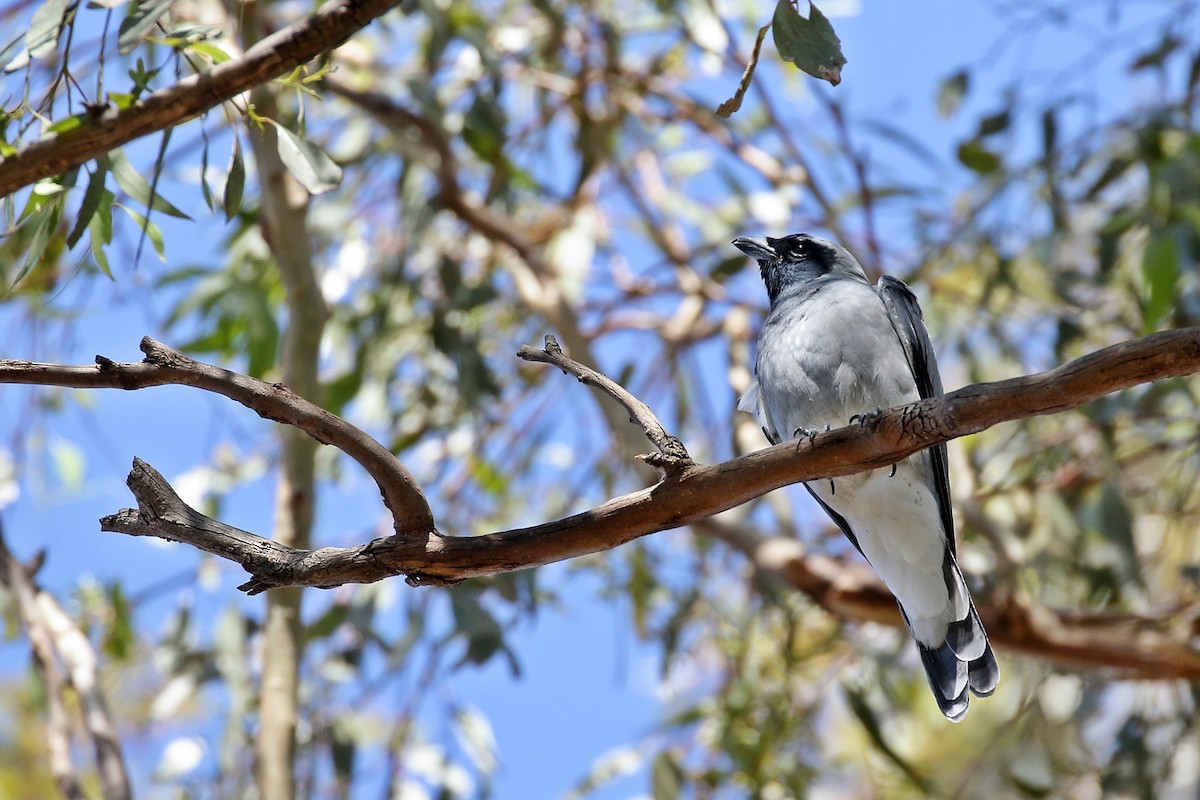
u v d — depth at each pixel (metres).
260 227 10.34
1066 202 11.27
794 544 10.77
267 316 9.91
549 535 5.64
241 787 9.76
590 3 12.61
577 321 11.88
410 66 12.95
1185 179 9.84
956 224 11.86
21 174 5.88
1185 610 10.45
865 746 11.21
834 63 5.43
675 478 5.60
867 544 8.17
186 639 10.72
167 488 5.71
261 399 5.51
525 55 12.75
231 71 5.79
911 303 8.80
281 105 11.55
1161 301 9.41
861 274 9.93
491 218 11.95
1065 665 10.14
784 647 10.88
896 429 5.34
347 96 11.73
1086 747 10.58
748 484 5.55
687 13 12.03
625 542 5.72
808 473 5.54
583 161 12.50
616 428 11.27
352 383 11.60
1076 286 11.34
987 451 11.91
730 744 10.48
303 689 10.62
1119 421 10.99
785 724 10.54
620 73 12.72
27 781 11.58
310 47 5.78
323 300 9.63
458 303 11.52
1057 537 11.04
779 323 8.45
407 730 10.66
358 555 5.64
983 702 11.62
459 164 12.74
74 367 5.46
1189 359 4.79
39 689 10.05
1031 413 5.15
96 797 11.40
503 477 12.54
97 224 6.33
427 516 5.64
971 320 11.98
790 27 5.46
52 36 5.89
